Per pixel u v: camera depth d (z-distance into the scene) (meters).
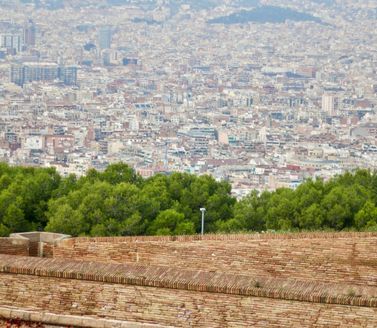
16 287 27.20
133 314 26.41
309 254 35.16
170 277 26.45
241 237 35.62
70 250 35.06
